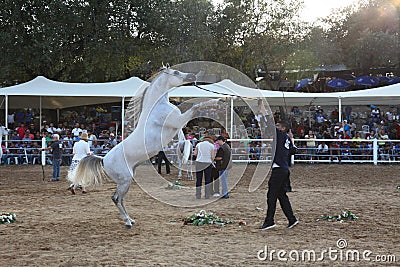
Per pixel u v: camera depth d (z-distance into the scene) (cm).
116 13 3141
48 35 2970
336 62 4328
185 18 3216
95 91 2508
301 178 1831
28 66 3036
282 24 3844
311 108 3356
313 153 2448
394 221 1016
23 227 979
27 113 2983
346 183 1680
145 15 3161
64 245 823
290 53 3912
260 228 945
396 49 4097
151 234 906
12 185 1655
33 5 3009
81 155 1497
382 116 3052
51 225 998
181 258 726
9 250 791
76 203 1281
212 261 708
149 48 3278
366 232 909
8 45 2958
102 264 699
